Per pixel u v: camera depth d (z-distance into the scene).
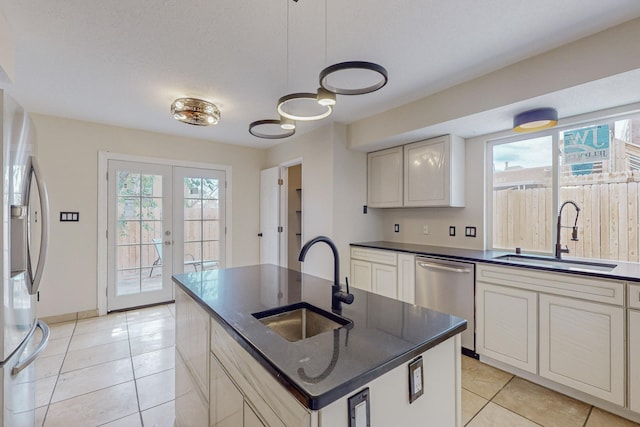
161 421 1.84
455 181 3.07
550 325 2.06
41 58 2.16
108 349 2.75
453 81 2.50
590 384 1.89
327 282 1.80
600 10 1.65
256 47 2.03
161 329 3.21
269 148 4.87
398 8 1.65
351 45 2.00
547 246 2.69
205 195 4.42
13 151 1.29
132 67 2.29
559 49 2.00
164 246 4.08
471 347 2.54
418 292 2.95
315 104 2.64
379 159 3.71
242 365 1.02
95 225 3.60
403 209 3.83
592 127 2.45
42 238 1.50
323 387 0.69
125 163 3.79
